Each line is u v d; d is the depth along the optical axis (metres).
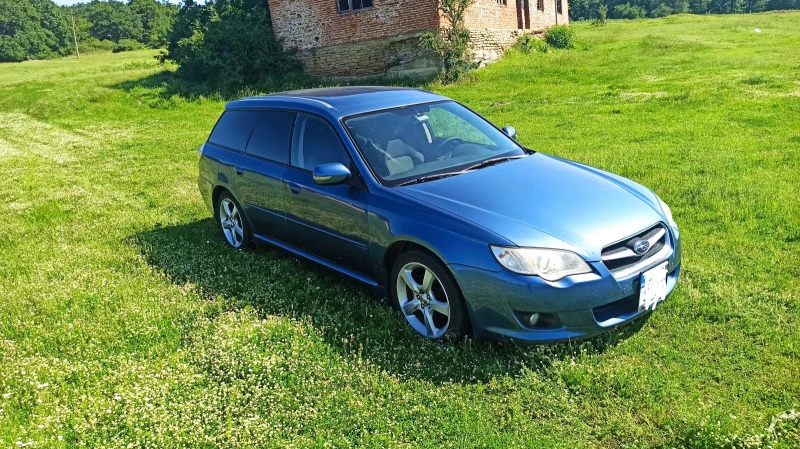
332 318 4.49
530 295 3.59
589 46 29.66
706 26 38.91
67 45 124.81
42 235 7.48
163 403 3.61
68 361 4.25
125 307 5.02
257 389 3.66
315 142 5.07
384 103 5.23
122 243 6.83
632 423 3.18
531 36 27.55
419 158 4.74
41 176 11.35
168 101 21.33
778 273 4.69
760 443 2.88
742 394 3.31
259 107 5.91
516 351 3.90
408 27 20.64
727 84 14.71
